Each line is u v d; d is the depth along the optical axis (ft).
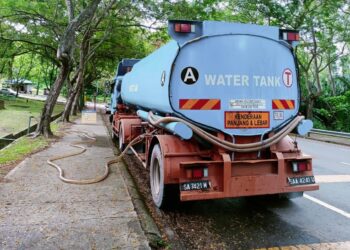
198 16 58.49
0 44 81.25
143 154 27.22
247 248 14.88
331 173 30.27
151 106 23.21
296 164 18.11
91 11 40.75
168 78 17.46
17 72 184.85
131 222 16.01
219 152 17.48
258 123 18.29
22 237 14.06
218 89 17.69
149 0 61.16
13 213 16.62
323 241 15.72
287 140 19.57
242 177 17.21
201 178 16.90
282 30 18.49
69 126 59.67
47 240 13.85
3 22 70.85
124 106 43.21
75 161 29.22
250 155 18.31
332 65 107.04
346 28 72.95
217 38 17.56
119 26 69.05
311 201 21.81
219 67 17.65
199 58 17.42
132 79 33.19
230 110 17.87
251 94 18.12
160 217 18.52
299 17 70.18
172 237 15.94
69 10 42.09
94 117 66.85
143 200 20.89
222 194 16.94
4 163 27.40
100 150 35.53
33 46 93.45
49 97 43.32
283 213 19.52
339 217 18.95
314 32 74.18
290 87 18.94
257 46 18.13
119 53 97.14
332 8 65.92
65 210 17.29
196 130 17.15
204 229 16.98
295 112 19.15
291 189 17.93
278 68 18.57
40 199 18.83
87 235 14.44
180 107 17.34
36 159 29.17
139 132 34.17
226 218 18.58
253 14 74.95
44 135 43.14
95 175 24.43
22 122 68.28
